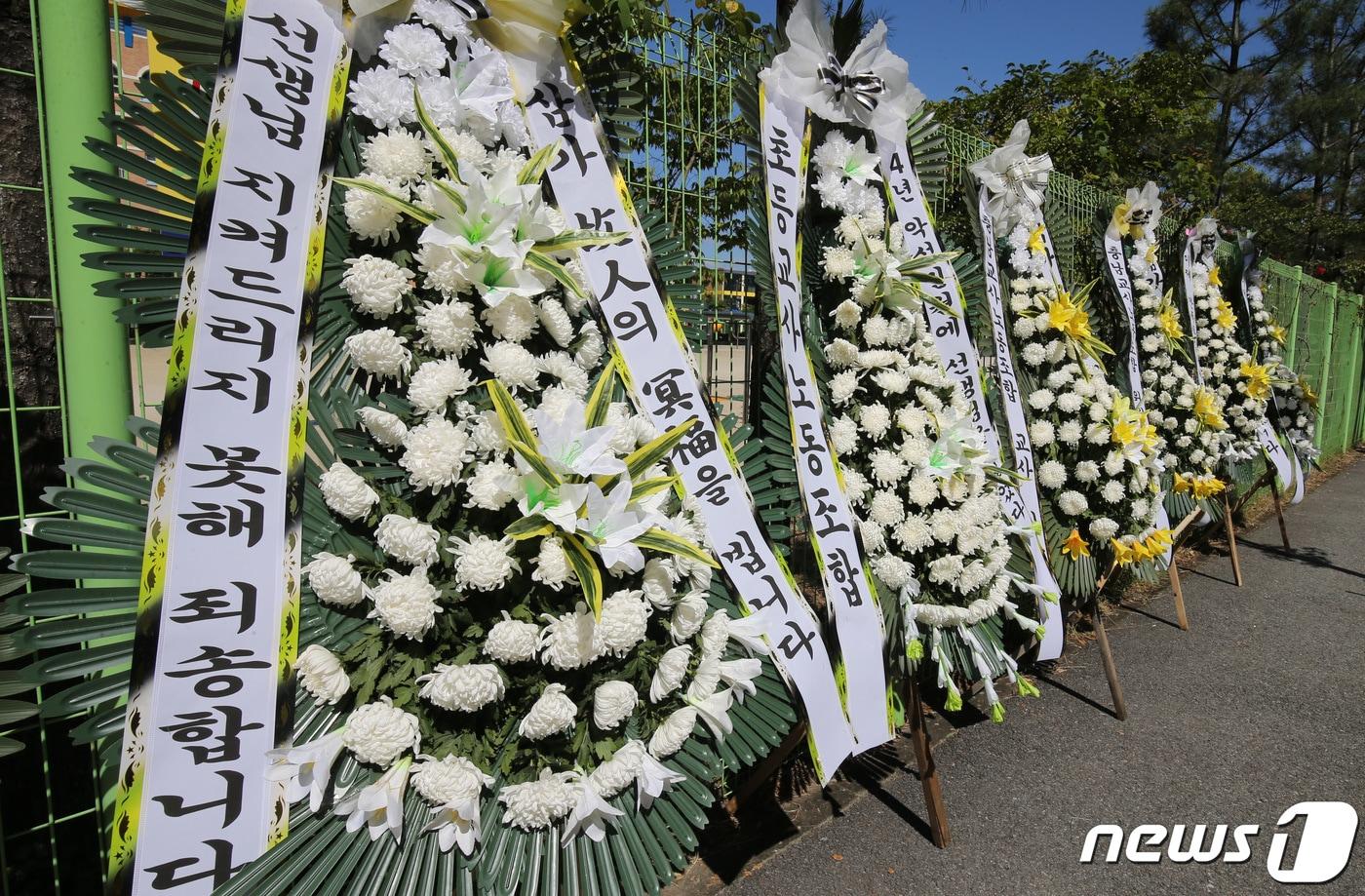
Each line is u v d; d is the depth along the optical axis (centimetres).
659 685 147
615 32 185
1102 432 323
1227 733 307
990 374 314
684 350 189
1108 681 332
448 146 134
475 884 127
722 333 272
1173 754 291
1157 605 458
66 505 114
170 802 111
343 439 131
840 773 275
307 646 125
